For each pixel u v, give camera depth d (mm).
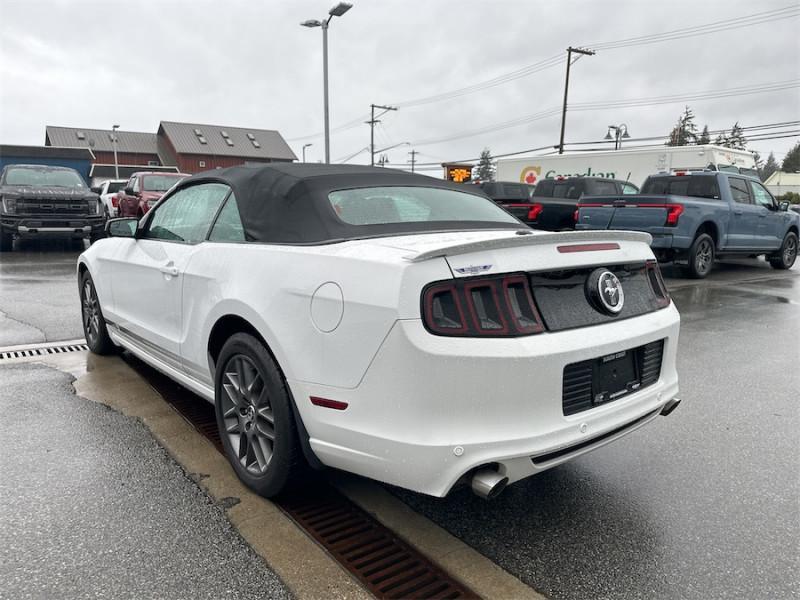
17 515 2672
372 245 2578
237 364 2980
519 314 2322
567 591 2279
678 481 3184
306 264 2602
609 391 2641
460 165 20625
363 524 2713
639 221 10555
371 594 2227
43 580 2244
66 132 70375
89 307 5207
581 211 11422
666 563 2461
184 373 3641
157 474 3090
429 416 2213
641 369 2830
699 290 9898
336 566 2387
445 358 2176
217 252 3178
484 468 2279
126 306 4348
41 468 3121
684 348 6086
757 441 3736
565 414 2438
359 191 3174
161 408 3988
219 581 2270
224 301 2947
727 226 11172
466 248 2262
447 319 2211
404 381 2221
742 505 2938
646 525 2746
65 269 10695
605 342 2523
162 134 70375
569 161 22703
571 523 2754
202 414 3896
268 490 2807
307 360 2510
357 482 3096
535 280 2412
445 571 2391
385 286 2264
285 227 2916
